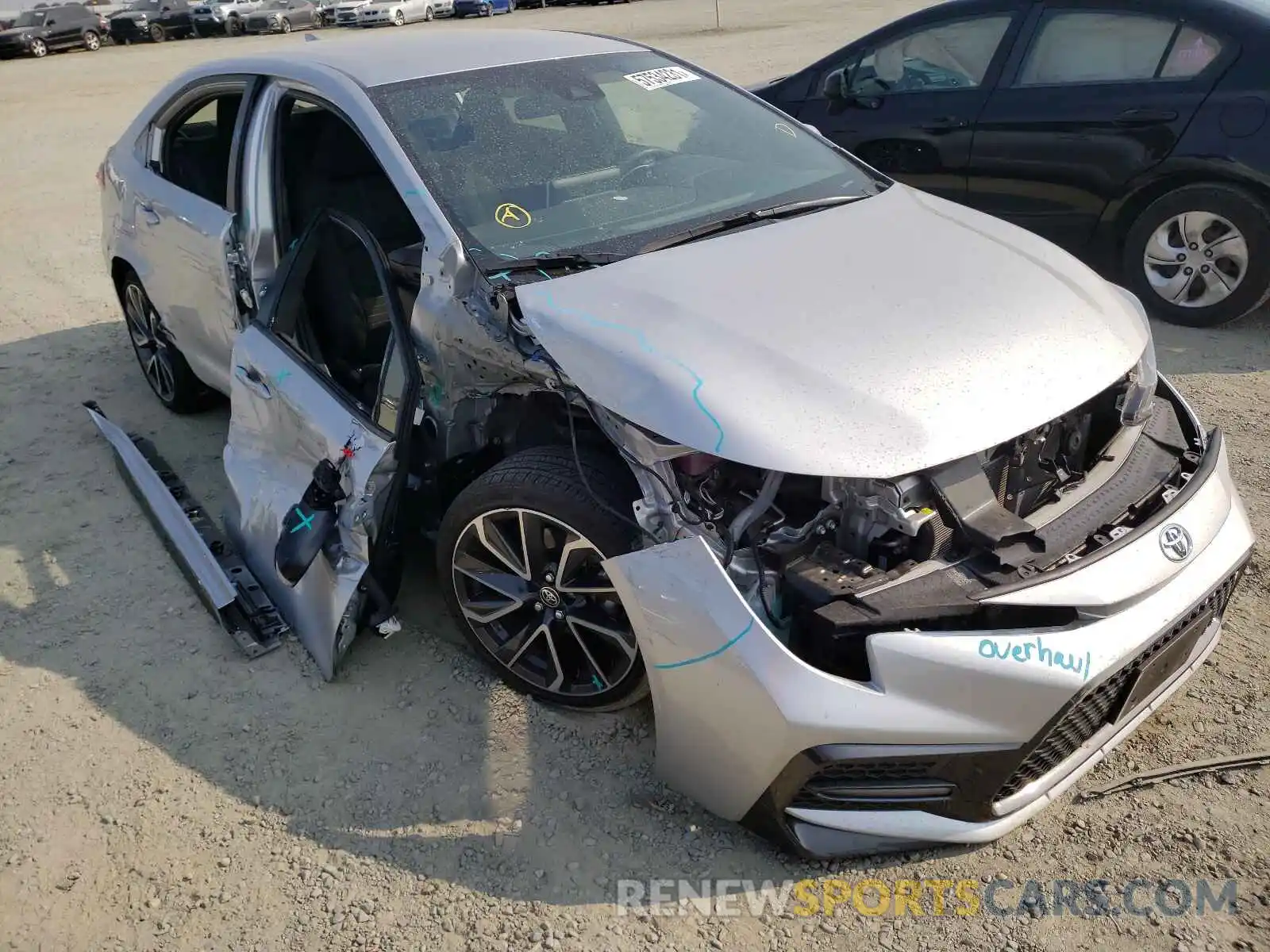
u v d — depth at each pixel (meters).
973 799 2.27
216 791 2.73
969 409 2.30
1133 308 2.95
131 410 5.07
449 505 3.08
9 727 3.00
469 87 3.44
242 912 2.39
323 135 3.76
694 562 2.26
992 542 2.21
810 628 2.23
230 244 3.60
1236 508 2.66
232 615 3.40
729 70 14.42
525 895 2.39
